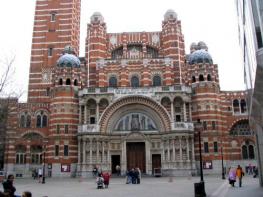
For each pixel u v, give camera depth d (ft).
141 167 233.55
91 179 206.39
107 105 241.14
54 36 301.84
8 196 48.24
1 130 170.81
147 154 232.32
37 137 257.75
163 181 172.96
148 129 237.66
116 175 229.66
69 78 249.14
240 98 256.11
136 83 255.91
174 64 266.98
